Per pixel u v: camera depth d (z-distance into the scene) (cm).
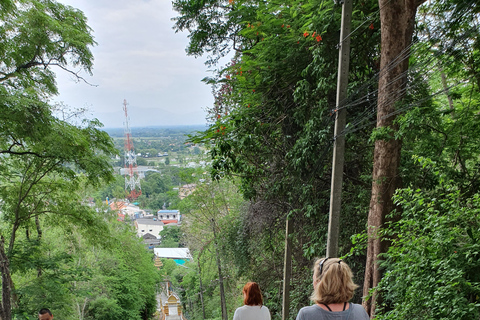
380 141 725
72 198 1500
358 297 965
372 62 970
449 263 462
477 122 831
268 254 1445
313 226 1052
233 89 1212
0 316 1153
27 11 1182
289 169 999
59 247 2034
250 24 1091
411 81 758
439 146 853
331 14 830
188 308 4606
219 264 2261
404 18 689
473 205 507
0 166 1270
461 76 851
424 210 534
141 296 3662
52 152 1231
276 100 1030
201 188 2347
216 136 1020
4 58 1140
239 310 406
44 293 1259
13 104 982
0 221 1384
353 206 976
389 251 549
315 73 931
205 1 1616
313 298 214
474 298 492
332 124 881
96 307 2692
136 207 13000
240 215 1756
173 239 8931
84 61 1299
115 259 2986
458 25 555
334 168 650
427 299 473
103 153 1391
